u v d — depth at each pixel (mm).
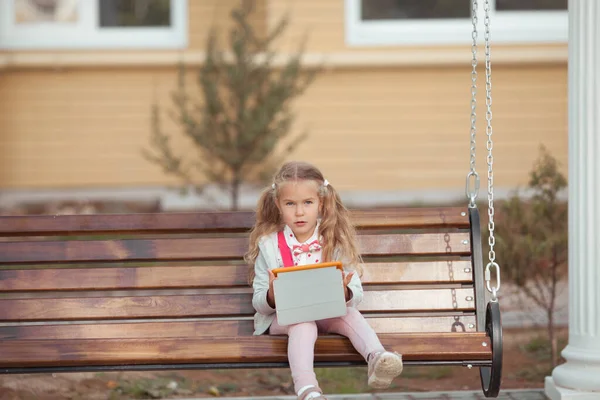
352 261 4309
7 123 10883
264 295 4137
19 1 10859
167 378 6203
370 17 10734
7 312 4480
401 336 4016
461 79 10797
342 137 10797
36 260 4594
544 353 6801
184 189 10375
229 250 4645
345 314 3936
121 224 4645
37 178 10930
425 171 10844
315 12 10578
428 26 10734
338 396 5301
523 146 10773
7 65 10711
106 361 3953
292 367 3865
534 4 10742
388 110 10805
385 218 4672
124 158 10930
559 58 10625
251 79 9992
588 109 5121
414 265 4629
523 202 6926
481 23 10648
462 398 5242
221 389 5957
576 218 5172
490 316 4070
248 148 9922
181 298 4535
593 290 5074
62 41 10844
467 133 10820
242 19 10070
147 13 10953
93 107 10914
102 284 4570
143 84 10875
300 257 4277
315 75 10508
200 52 10711
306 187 4180
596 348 5031
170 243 4641
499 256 6578
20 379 5891
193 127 9984
